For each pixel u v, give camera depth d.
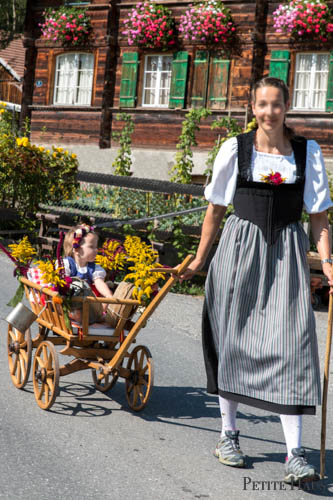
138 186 11.62
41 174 13.51
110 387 5.29
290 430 3.71
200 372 6.23
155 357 6.62
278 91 3.73
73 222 11.97
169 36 17.69
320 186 3.84
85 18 19.05
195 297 10.20
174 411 5.04
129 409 4.99
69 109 19.53
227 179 3.90
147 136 18.30
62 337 5.16
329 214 11.37
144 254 4.79
